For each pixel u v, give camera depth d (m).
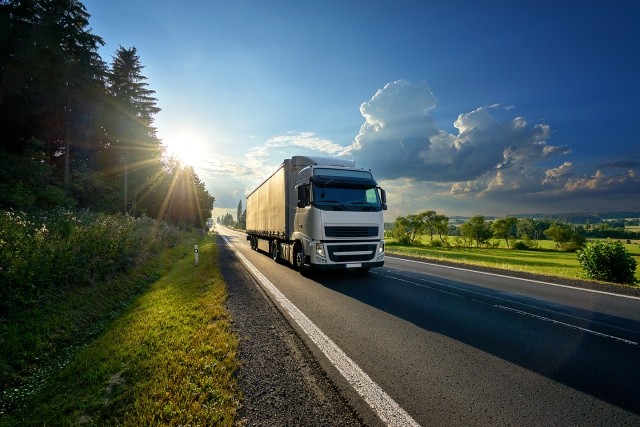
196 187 68.50
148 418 2.80
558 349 4.38
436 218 77.81
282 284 9.02
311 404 2.99
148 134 38.53
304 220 10.09
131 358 4.21
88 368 4.22
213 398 3.07
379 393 3.18
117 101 33.66
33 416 3.33
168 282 9.87
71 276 8.02
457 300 7.25
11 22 20.08
